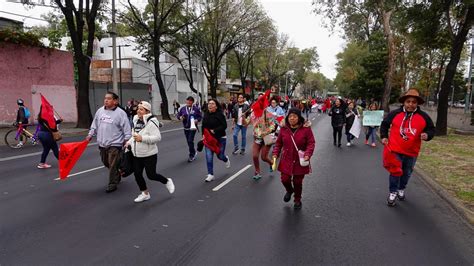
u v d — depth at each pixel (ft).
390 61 89.35
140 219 17.20
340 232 15.79
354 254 13.61
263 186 23.81
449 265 12.82
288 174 18.69
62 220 17.02
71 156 24.16
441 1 50.62
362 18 107.04
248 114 36.65
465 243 14.76
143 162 19.99
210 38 126.31
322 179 26.37
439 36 56.34
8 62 69.31
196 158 34.83
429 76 128.36
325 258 13.25
